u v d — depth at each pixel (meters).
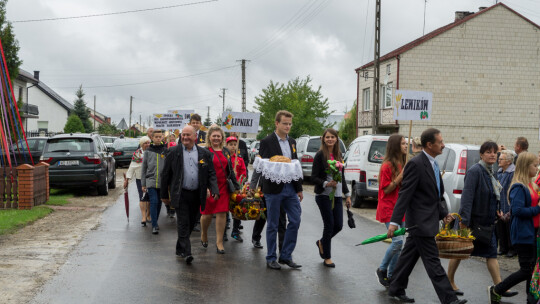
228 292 5.96
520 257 5.62
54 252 7.93
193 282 6.38
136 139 30.97
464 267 7.62
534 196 5.97
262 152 7.21
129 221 11.18
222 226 8.12
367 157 14.09
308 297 5.81
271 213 7.11
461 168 9.98
